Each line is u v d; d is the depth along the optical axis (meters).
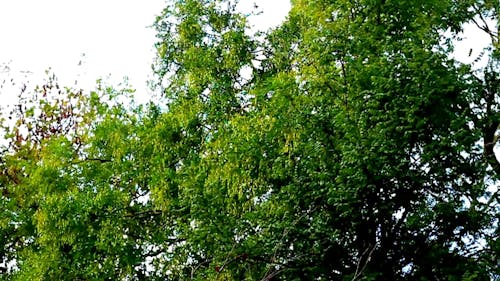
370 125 14.15
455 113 14.45
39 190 18.36
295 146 14.18
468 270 13.57
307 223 14.08
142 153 18.22
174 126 18.12
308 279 13.70
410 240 14.30
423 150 14.04
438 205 14.07
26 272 17.53
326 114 14.29
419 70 13.84
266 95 15.47
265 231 13.94
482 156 15.02
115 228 17.06
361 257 12.72
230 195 14.57
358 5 15.46
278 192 14.70
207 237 14.78
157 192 16.52
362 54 14.83
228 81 18.81
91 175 18.31
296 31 18.95
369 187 13.52
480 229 14.68
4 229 19.52
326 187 13.72
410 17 15.30
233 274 13.72
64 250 17.66
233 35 19.08
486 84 16.81
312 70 14.95
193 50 19.06
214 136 16.47
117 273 17.38
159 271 17.31
